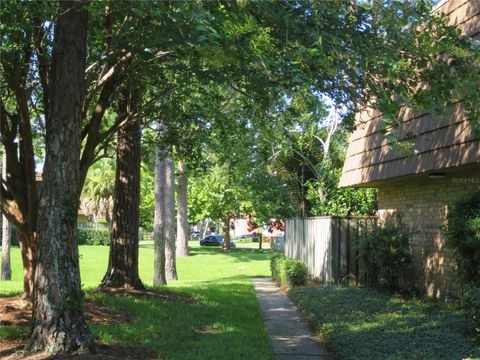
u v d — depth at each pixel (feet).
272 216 104.37
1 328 24.08
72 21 21.58
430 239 37.58
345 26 20.07
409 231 39.81
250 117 31.40
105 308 30.30
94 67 27.25
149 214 163.84
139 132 37.01
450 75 21.30
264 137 41.57
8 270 67.21
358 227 49.08
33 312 21.04
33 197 27.27
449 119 29.04
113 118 43.11
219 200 127.85
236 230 294.25
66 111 21.39
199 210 133.18
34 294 21.07
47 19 21.99
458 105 29.25
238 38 16.85
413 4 22.81
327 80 19.75
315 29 18.51
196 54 19.72
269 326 32.19
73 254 21.21
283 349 26.45
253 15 18.31
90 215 195.31
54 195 21.08
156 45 20.74
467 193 29.32
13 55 23.50
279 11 18.42
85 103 27.07
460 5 31.37
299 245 61.31
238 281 59.47
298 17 19.24
